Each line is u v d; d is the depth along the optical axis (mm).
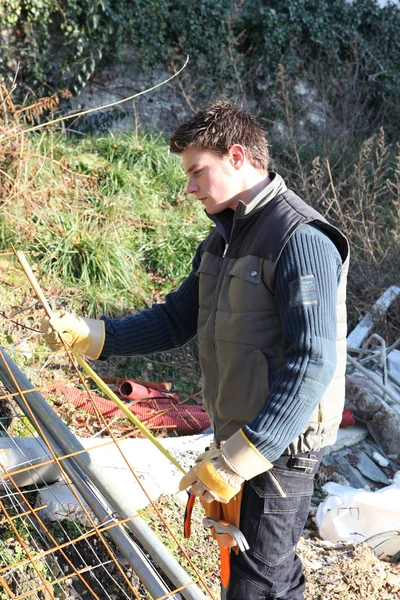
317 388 2402
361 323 8383
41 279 6770
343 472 6215
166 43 12750
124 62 12398
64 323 3107
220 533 2676
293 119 13172
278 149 12461
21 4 11023
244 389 2652
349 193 10914
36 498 3738
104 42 11836
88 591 3391
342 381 2781
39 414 3498
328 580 3928
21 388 3627
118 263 7383
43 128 9023
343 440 6418
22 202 7086
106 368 6398
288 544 2758
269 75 13672
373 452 6520
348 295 8984
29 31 11125
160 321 3215
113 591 3424
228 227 2770
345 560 4133
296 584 2900
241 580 2734
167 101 12930
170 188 9031
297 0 13797
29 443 3916
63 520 3600
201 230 8516
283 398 2387
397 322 8617
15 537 3436
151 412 5609
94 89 12227
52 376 5812
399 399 6715
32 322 6055
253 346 2617
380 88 14539
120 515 3107
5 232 6918
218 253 2883
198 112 2688
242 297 2623
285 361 2469
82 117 11969
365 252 9320
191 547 3811
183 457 4828
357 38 14383
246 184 2684
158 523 3865
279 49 13625
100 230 7621
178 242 8102
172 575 2883
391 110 14406
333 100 14148
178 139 2648
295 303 2451
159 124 12875
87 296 6902
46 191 7398
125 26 12094
